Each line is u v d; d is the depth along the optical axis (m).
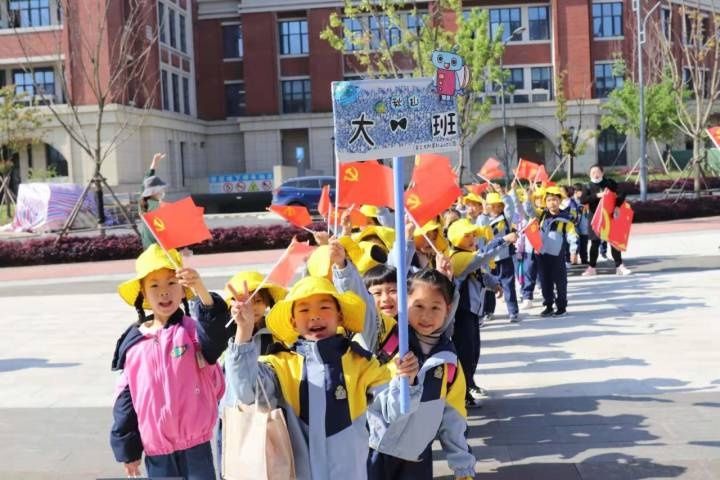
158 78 41.88
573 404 7.22
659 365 8.45
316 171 45.72
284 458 3.77
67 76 38.06
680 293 13.00
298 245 4.36
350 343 4.12
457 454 4.72
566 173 46.69
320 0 47.66
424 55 26.42
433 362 4.42
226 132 49.78
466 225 7.04
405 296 4.02
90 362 9.87
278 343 4.20
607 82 47.56
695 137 30.17
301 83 48.97
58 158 41.28
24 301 15.87
